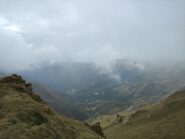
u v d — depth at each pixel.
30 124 65.06
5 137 55.72
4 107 72.12
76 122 103.06
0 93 87.56
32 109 72.19
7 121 63.06
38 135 60.28
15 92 94.88
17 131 58.69
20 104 75.12
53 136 63.03
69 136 70.06
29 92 107.62
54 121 74.19
